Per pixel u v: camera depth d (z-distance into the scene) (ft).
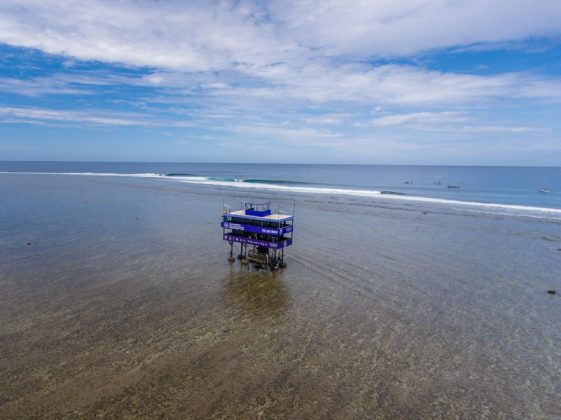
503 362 45.88
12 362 42.91
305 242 103.19
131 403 36.27
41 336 48.98
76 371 41.34
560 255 93.76
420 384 40.88
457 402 38.11
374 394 38.81
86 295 63.10
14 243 95.20
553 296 67.21
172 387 38.91
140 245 96.27
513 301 64.80
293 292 66.80
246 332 51.42
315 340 49.73
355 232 117.19
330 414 35.53
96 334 49.83
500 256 92.48
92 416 34.37
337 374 42.14
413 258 89.61
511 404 38.17
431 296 66.28
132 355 44.88
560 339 51.90
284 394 38.27
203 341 48.62
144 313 56.75
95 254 87.04
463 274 78.54
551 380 42.47
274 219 78.28
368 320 56.24
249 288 68.28
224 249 94.07
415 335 51.98
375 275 76.79
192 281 71.15
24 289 65.05
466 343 50.21
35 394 37.35
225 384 39.63
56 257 83.97
